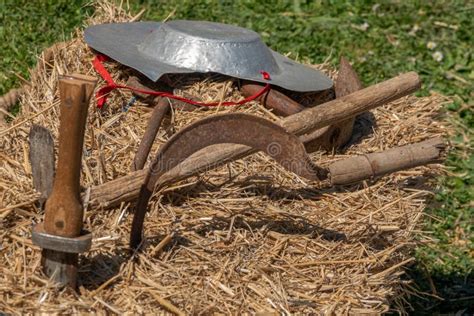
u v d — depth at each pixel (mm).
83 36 5730
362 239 4641
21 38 8031
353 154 5410
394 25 9695
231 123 4098
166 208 4613
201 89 5375
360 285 4309
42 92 5512
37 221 4324
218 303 4062
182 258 4273
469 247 7223
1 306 3818
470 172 7879
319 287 4254
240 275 4234
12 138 5035
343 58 5676
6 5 8391
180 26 5621
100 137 5070
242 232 4520
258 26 9125
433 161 4688
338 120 4945
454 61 9273
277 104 5367
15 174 4613
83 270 4086
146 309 3967
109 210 4512
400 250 4777
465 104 8648
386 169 4598
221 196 4766
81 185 4672
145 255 4230
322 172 4559
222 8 9320
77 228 3854
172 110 5176
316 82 5773
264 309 4070
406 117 5746
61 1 8523
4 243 4168
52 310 3832
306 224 4668
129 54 5508
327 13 9641
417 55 9273
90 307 3869
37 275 3953
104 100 5281
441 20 9930
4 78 7473
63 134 3727
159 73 5246
